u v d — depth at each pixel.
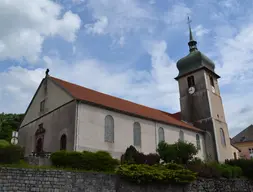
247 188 28.47
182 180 21.11
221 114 41.81
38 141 29.11
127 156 24.61
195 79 43.00
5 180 14.55
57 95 28.20
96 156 19.97
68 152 19.52
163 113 40.47
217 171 25.83
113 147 26.48
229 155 39.72
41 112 30.14
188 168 24.31
